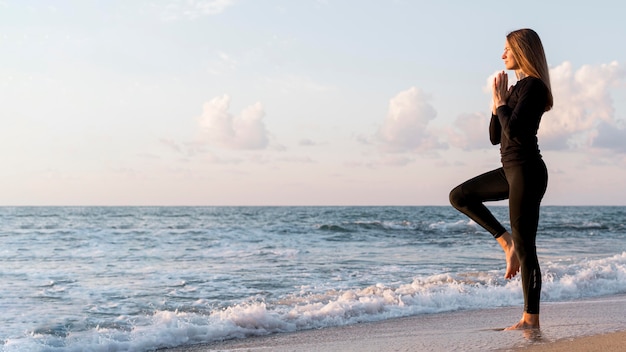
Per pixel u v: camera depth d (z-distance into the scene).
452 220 40.62
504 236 3.86
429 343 3.91
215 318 5.64
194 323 5.47
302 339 4.76
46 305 7.04
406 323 5.51
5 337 5.27
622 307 6.00
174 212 70.06
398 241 19.66
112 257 13.59
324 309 6.04
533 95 3.53
